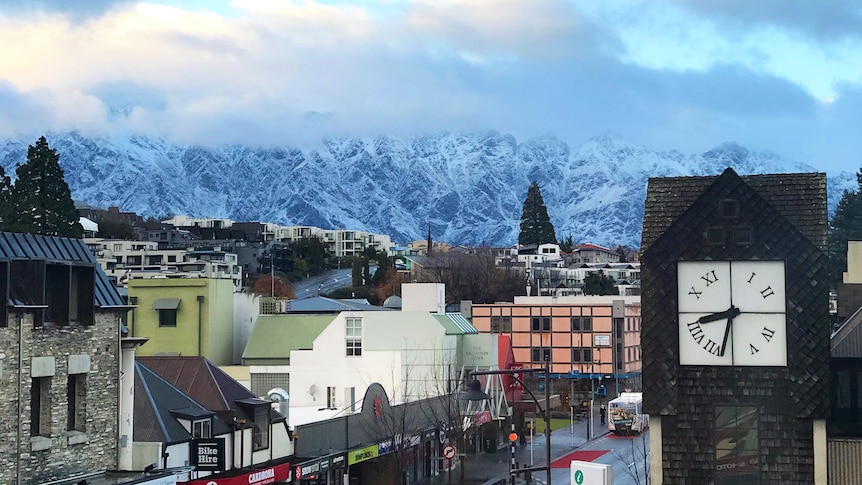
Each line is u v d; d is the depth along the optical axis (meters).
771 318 35.06
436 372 79.94
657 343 35.59
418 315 80.94
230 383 54.56
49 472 37.44
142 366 49.38
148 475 39.59
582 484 32.34
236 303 90.38
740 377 35.06
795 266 35.00
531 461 83.56
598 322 143.75
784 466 34.72
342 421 61.66
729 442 35.12
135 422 46.06
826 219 35.31
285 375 80.81
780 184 36.06
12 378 35.88
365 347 80.69
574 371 144.12
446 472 78.69
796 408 34.62
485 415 86.62
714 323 35.31
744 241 35.31
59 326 38.22
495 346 91.19
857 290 49.78
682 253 35.69
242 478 47.94
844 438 35.72
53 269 38.34
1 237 37.00
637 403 104.38
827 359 34.69
